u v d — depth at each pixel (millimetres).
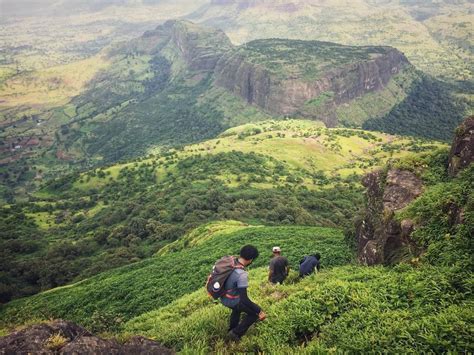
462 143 21281
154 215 125938
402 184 22578
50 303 54750
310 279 15656
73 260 109188
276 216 100688
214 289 9539
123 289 44938
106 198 184875
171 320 18500
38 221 170750
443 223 14461
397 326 8992
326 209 121000
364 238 28109
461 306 9203
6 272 107938
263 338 10148
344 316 10297
